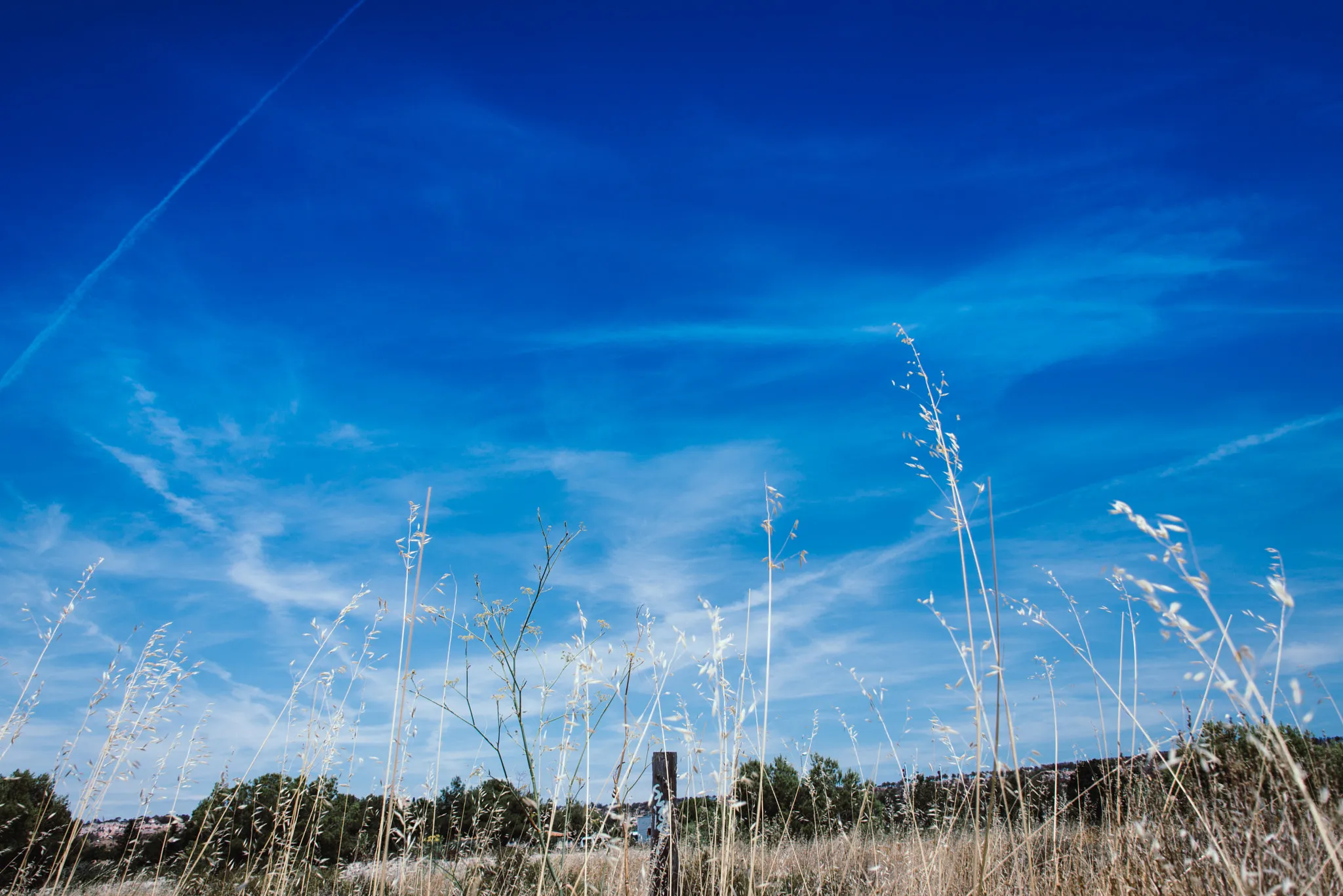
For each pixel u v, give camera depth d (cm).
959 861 387
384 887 456
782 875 491
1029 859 340
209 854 637
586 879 349
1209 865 285
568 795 366
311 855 618
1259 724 192
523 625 383
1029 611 351
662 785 406
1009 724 289
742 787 507
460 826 562
